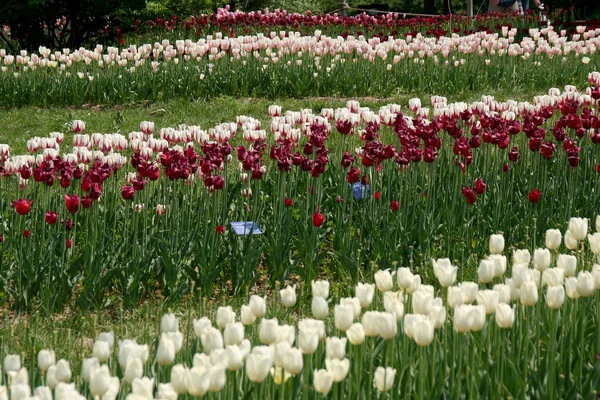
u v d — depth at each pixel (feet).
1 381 17.28
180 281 28.99
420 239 30.89
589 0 134.41
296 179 34.22
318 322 16.24
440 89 64.75
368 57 66.90
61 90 64.08
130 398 13.14
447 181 35.17
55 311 27.30
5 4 89.81
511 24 97.91
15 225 30.78
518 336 19.08
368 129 33.09
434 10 175.73
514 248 31.73
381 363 18.61
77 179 31.60
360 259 30.71
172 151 30.78
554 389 17.65
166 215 31.73
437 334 18.44
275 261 29.71
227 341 15.58
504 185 34.73
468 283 17.70
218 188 29.55
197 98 64.69
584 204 35.32
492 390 17.29
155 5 111.34
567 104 36.76
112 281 28.66
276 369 15.30
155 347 20.30
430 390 17.33
